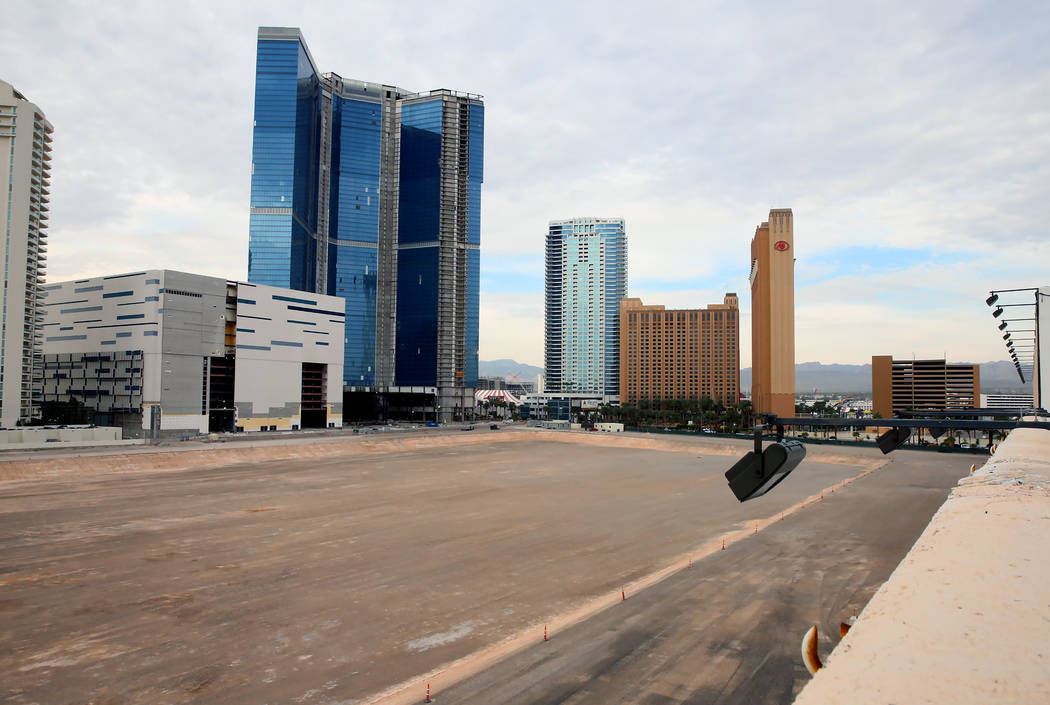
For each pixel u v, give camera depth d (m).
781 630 25.36
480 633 26.52
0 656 24.09
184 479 72.50
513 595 31.61
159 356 119.94
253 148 194.38
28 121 118.12
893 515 49.91
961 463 87.88
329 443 108.19
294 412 145.88
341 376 159.88
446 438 132.12
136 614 28.64
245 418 135.38
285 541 42.66
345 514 52.47
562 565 37.22
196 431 124.44
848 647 4.16
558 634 25.48
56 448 91.38
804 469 89.50
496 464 93.00
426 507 56.09
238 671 22.81
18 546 40.78
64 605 29.75
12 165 115.31
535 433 150.12
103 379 128.00
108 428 103.31
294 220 195.50
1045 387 40.47
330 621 27.91
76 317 134.50
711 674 21.31
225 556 38.69
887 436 12.70
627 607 28.53
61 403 123.81
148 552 39.47
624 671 21.72
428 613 29.00
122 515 51.16
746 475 9.12
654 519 51.19
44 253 135.88
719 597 29.67
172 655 24.22
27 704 20.39
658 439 131.38
